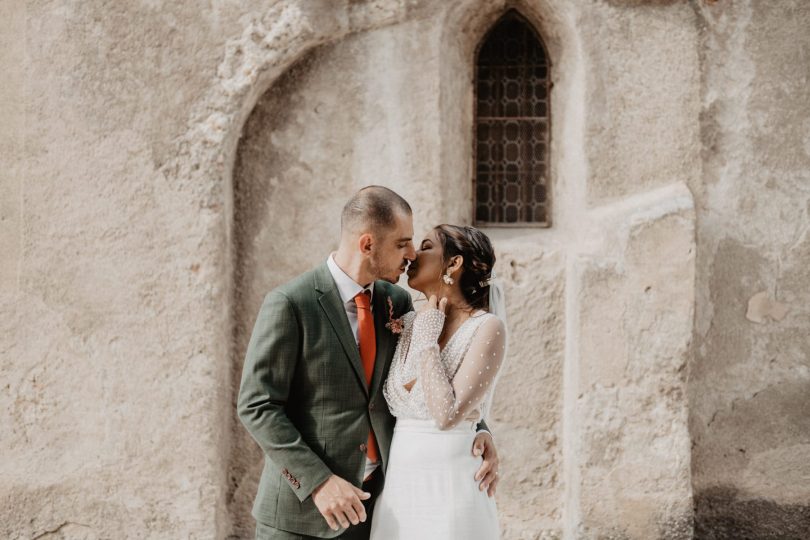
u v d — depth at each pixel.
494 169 4.58
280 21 4.01
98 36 4.03
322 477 2.70
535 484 4.15
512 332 4.16
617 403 3.98
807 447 4.16
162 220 4.00
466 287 2.96
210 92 4.03
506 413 4.16
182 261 4.00
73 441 3.99
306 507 2.80
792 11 4.22
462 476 2.81
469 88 4.50
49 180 4.02
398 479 2.83
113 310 4.00
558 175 4.47
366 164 4.18
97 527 3.98
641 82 4.17
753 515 4.15
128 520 3.98
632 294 3.99
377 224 2.84
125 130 4.02
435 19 4.16
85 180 4.02
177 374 3.98
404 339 2.99
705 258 4.17
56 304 4.00
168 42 4.04
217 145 4.00
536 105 4.56
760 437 4.17
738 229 4.19
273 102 4.20
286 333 2.78
